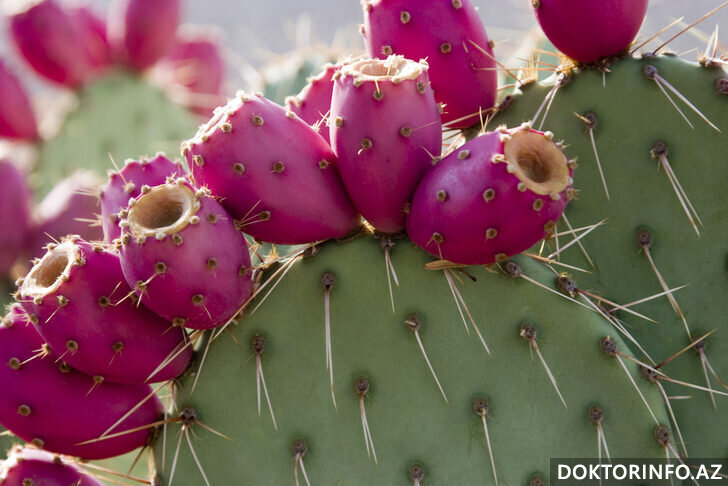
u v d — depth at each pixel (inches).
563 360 29.9
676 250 31.7
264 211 29.2
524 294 29.8
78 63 49.9
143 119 49.8
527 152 28.1
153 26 49.4
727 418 31.6
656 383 30.2
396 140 28.7
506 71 33.1
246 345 30.1
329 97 31.2
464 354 29.9
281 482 30.0
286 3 83.7
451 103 31.5
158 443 30.5
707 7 68.6
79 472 30.5
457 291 29.8
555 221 28.2
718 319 31.6
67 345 29.0
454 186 28.2
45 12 48.9
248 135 28.9
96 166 49.1
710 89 31.5
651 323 31.8
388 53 31.0
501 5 71.8
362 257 29.9
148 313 29.4
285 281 30.1
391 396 29.9
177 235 28.2
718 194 31.6
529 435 29.9
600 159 31.8
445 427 29.9
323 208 29.4
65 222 41.3
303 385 30.0
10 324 29.8
